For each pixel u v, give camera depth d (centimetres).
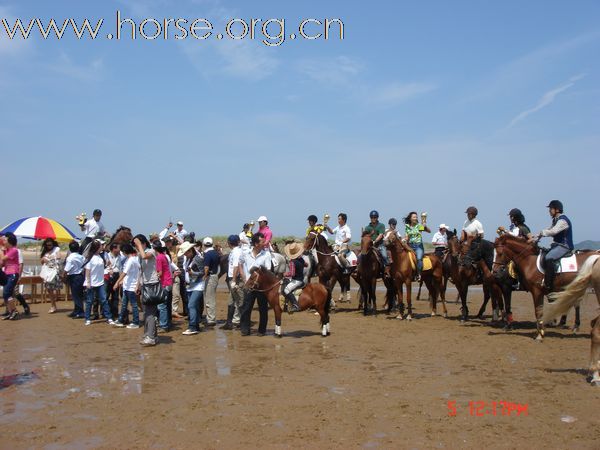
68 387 841
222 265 1516
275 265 1366
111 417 700
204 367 970
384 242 1545
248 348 1142
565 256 1167
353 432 644
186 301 1620
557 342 1188
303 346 1161
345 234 1689
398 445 604
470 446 600
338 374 916
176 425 670
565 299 881
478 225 1395
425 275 1598
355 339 1241
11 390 826
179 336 1289
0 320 1552
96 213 1833
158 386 845
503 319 1438
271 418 694
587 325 1431
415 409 727
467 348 1131
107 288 1516
